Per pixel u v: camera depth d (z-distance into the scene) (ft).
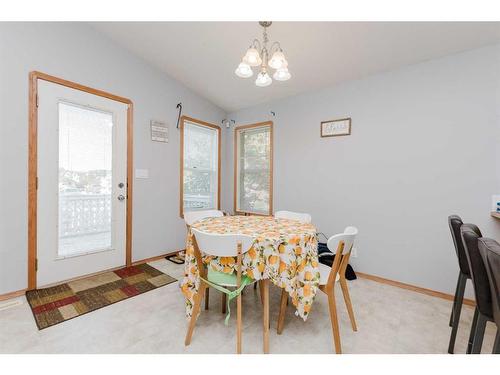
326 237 9.64
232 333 5.32
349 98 9.01
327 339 5.16
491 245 2.71
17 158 6.74
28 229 6.95
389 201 8.13
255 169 12.38
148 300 6.70
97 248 8.49
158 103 10.16
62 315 5.86
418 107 7.55
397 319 5.96
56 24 7.39
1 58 6.45
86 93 8.05
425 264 7.48
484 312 3.25
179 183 11.10
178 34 8.00
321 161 9.77
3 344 4.82
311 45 7.44
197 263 4.99
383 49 7.17
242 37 7.59
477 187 6.68
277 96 10.94
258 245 4.95
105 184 8.64
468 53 6.76
